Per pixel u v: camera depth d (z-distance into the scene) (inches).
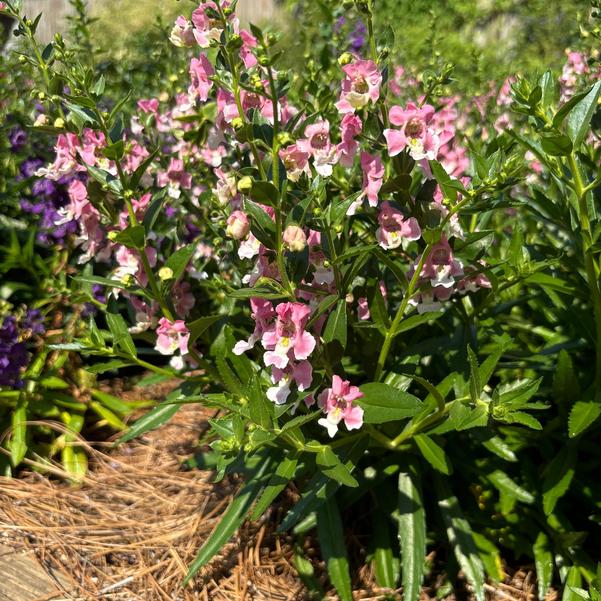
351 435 16.1
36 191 22.6
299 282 14.1
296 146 14.0
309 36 27.7
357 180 17.7
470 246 15.0
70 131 16.2
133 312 17.8
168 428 23.2
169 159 20.1
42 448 21.2
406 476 16.7
